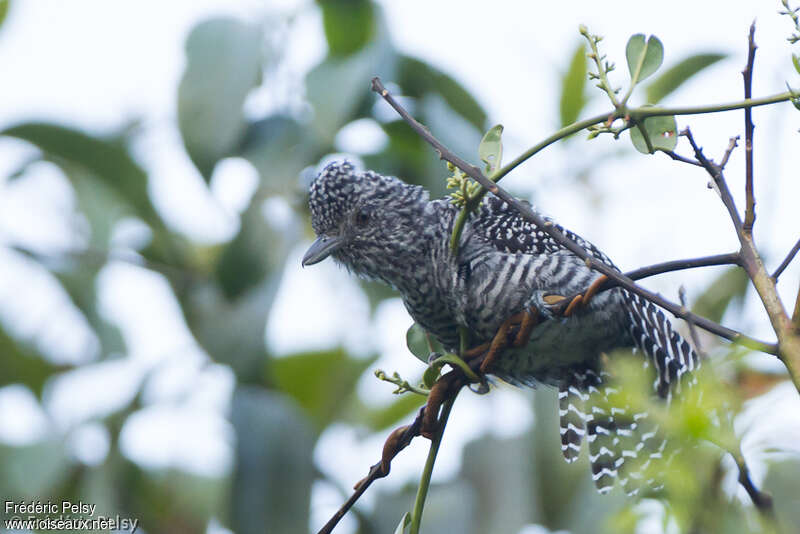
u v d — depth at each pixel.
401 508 10.84
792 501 5.07
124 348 12.17
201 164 10.58
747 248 5.15
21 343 12.08
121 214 12.45
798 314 4.80
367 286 12.20
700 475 5.08
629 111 5.30
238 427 10.52
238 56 10.80
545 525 10.30
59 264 12.05
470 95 11.62
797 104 5.04
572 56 11.47
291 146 11.12
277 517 10.32
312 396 11.80
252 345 10.91
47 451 10.98
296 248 11.28
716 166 5.45
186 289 11.61
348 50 11.85
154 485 10.84
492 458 10.60
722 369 5.52
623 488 7.53
